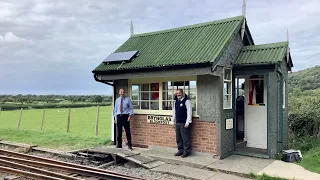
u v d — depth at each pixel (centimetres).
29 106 4041
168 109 995
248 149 952
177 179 729
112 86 1138
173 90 985
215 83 877
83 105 4519
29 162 884
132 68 977
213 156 878
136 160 849
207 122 895
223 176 732
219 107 869
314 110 1119
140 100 1071
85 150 998
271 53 879
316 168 743
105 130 1722
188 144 905
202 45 924
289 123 1158
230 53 905
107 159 934
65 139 1318
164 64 898
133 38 1224
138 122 1064
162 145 998
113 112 1145
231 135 920
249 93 979
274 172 725
